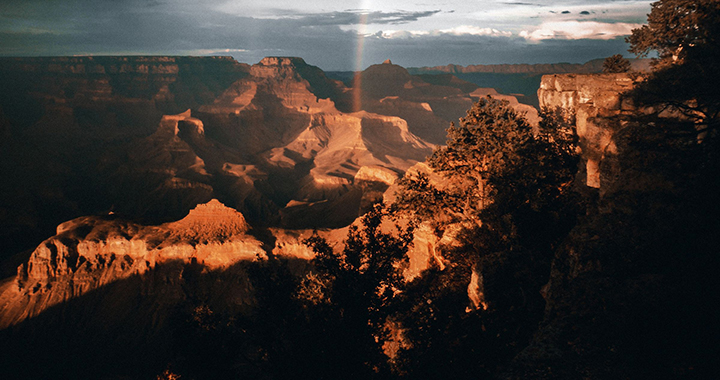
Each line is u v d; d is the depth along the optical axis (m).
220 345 17.48
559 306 12.12
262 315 16.67
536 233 24.52
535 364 9.80
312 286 21.31
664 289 10.95
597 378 9.02
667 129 16.17
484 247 25.59
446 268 27.81
